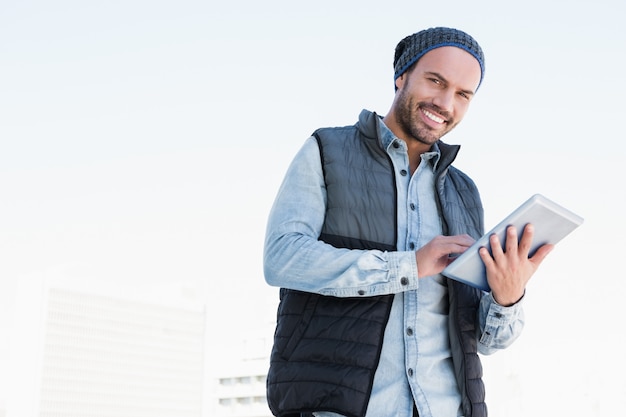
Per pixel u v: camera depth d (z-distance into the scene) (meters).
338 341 1.69
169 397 118.81
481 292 1.92
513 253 1.63
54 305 112.81
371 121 1.91
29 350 110.12
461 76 1.89
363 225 1.81
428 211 1.90
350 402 1.62
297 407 1.66
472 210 2.04
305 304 1.75
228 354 87.81
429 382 1.74
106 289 117.44
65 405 110.31
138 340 118.56
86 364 113.25
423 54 1.93
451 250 1.65
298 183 1.85
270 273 1.76
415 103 1.92
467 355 1.79
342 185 1.83
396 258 1.65
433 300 1.81
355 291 1.67
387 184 1.87
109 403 113.25
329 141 1.90
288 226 1.79
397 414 1.69
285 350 1.73
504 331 1.82
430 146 2.02
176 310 123.00
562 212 1.60
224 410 86.50
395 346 1.74
